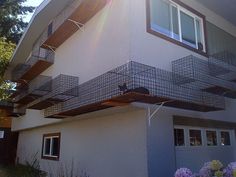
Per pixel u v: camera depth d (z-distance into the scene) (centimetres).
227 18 1098
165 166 710
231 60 998
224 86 865
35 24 1289
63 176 1011
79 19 899
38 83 1312
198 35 924
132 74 648
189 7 908
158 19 780
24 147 1650
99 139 882
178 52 812
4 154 1814
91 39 867
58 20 1176
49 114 1069
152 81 685
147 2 756
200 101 810
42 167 1293
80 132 1005
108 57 762
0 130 1830
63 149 1114
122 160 763
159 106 709
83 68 893
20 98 1322
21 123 1596
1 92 1641
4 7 2525
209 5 983
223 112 995
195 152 848
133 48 684
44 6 1120
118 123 802
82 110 796
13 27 2619
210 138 935
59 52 1109
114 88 692
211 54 961
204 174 454
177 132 802
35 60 1222
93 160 898
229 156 1000
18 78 1457
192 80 764
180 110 808
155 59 730
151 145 695
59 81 962
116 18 753
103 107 730
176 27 835
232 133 1047
